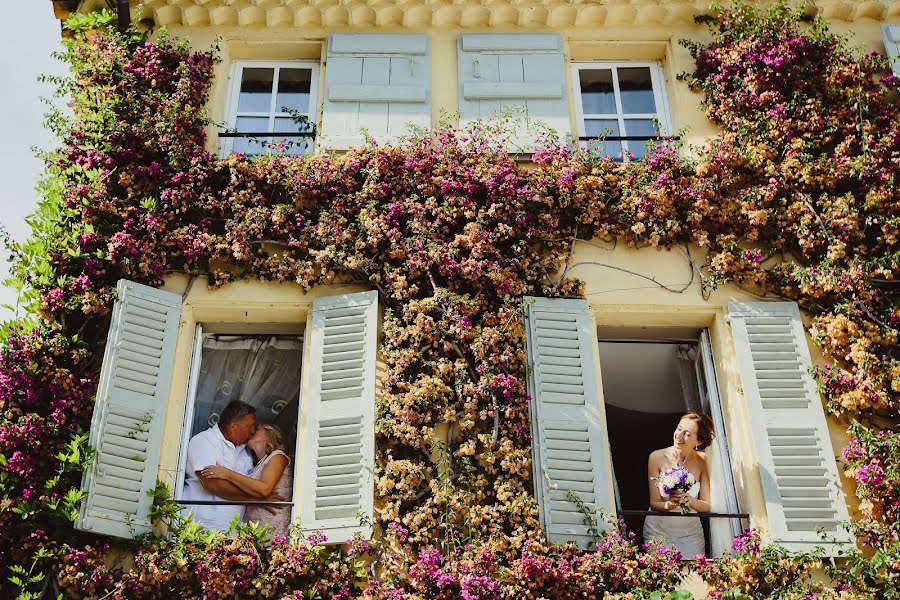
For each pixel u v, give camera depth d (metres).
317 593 7.82
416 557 7.98
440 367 8.64
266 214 9.30
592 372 8.82
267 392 9.26
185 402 8.92
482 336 8.75
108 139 9.48
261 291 9.20
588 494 8.32
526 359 8.84
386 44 10.49
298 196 9.39
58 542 7.89
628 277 9.31
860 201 9.49
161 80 9.98
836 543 8.02
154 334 8.81
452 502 8.06
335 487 8.31
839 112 9.87
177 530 8.03
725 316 9.21
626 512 8.35
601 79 10.76
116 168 9.41
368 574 7.93
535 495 8.28
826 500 8.35
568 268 9.30
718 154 9.66
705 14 10.65
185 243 9.18
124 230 9.16
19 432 8.05
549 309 9.04
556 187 9.52
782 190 9.58
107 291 8.85
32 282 8.81
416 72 10.35
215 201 9.34
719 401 9.08
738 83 10.13
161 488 8.21
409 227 9.28
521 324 8.95
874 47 10.60
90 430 8.27
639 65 10.77
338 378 8.77
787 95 10.04
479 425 8.49
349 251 9.23
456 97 10.24
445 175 9.48
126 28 10.23
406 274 9.13
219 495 8.63
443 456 8.36
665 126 10.43
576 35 10.70
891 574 7.83
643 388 9.95
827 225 9.34
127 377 8.56
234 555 7.88
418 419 8.43
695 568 7.99
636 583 7.87
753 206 9.45
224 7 10.50
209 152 9.77
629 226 9.45
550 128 9.98
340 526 8.13
